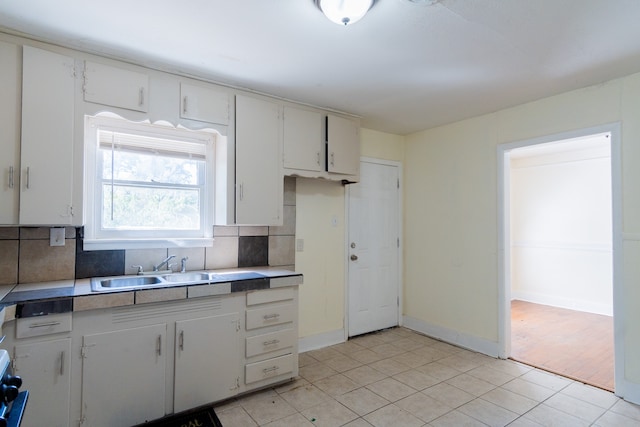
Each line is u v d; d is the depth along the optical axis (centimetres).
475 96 290
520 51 214
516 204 557
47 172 203
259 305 253
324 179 348
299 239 342
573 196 496
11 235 219
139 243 258
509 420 221
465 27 187
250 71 245
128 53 219
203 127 256
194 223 285
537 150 493
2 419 96
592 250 477
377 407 236
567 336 382
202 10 173
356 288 382
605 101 259
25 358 176
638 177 244
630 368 245
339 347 350
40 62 202
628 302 247
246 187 273
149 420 209
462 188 357
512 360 317
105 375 196
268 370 254
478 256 342
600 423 218
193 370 224
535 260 534
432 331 383
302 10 173
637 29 188
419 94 287
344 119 331
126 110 227
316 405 238
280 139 292
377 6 168
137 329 206
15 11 175
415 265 407
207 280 243
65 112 208
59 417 184
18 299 178
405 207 421
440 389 262
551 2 164
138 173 262
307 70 243
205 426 212
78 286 213
